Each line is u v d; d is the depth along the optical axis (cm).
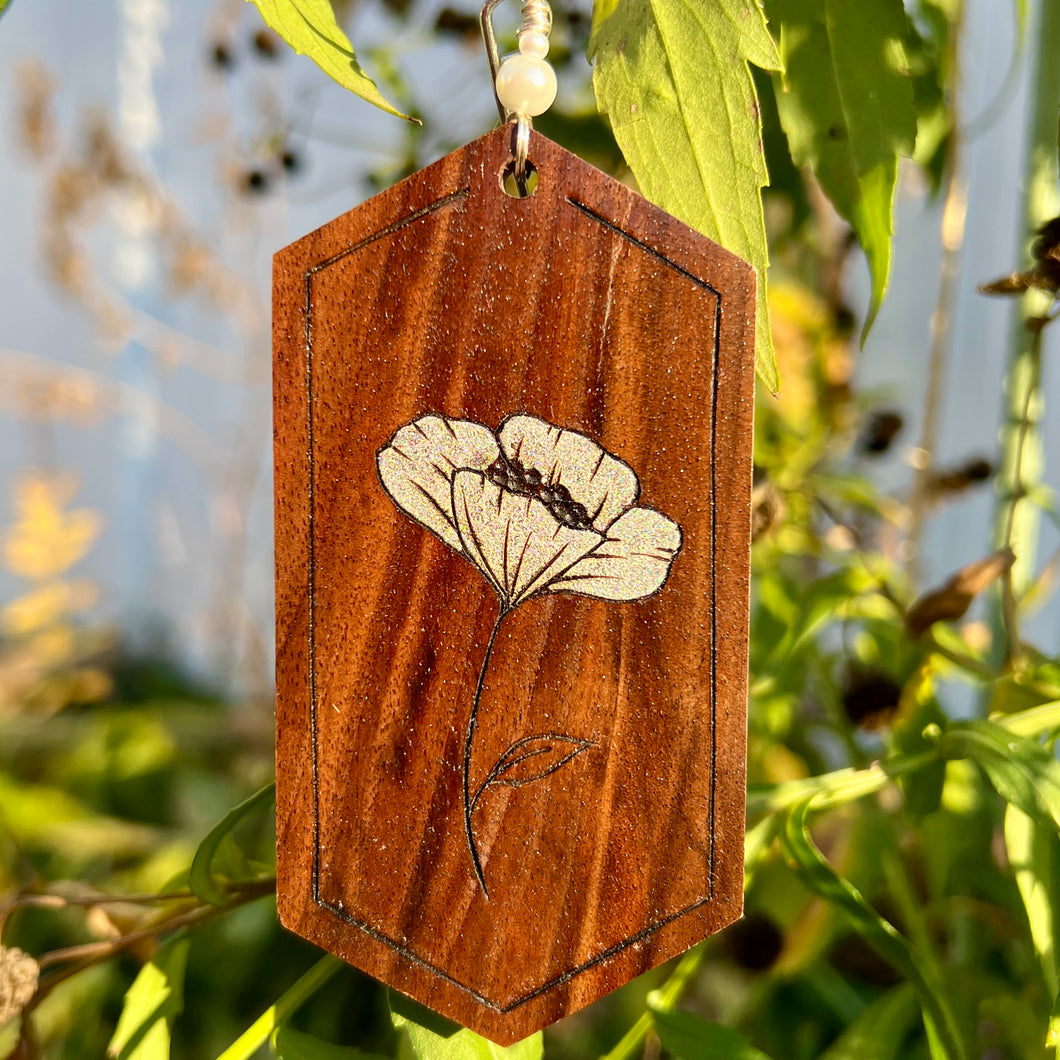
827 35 7
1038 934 7
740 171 7
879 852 11
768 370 7
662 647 7
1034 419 10
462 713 7
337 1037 12
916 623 9
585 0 11
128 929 9
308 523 7
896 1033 8
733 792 7
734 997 13
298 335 7
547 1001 7
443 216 7
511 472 7
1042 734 8
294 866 7
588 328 7
